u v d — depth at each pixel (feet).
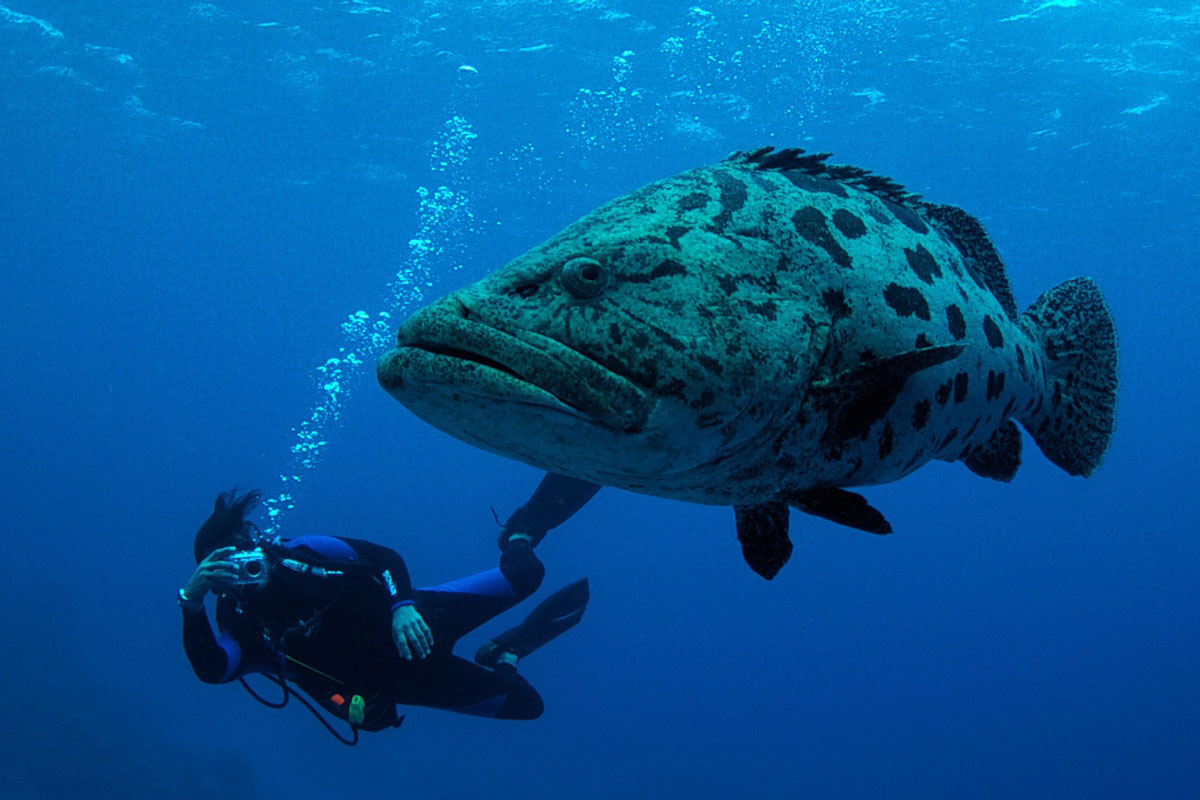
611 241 6.15
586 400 5.55
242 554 17.13
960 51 64.59
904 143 79.87
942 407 7.83
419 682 19.43
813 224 7.04
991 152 80.33
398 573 18.34
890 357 6.38
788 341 6.34
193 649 16.89
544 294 5.85
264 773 139.44
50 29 78.79
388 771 174.91
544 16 66.08
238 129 98.84
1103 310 10.96
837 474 7.36
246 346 271.28
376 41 73.92
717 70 70.54
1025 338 9.52
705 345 5.92
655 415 5.80
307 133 96.94
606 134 85.51
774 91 72.74
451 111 85.05
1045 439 10.37
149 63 83.71
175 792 91.04
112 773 89.56
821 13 60.80
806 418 6.66
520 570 21.88
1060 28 61.05
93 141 107.96
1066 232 100.01
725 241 6.47
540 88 77.87
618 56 70.03
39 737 90.48
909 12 60.03
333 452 383.24
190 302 216.13
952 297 7.96
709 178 6.92
